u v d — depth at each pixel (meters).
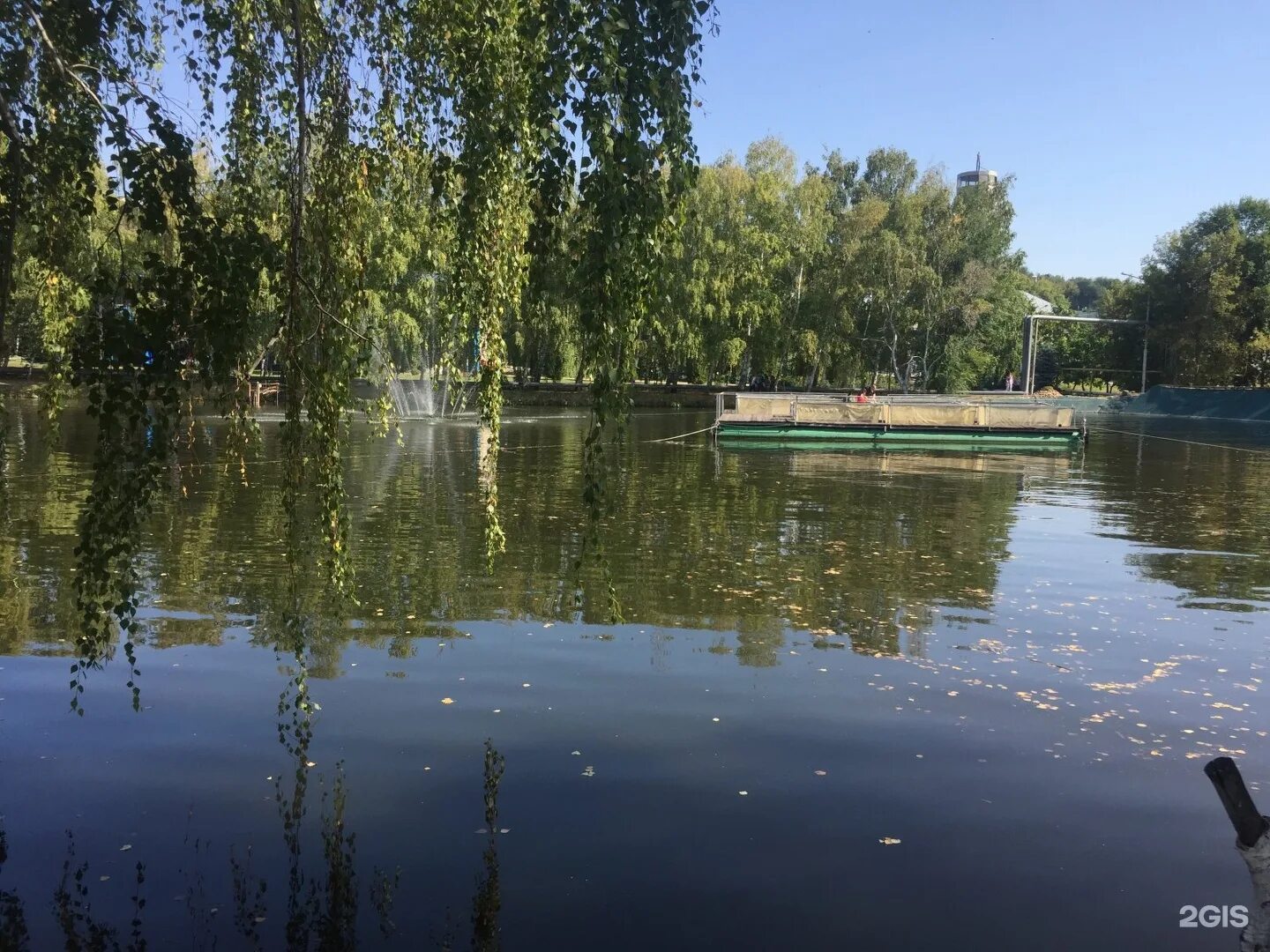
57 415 5.82
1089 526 13.23
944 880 3.88
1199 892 3.80
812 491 16.84
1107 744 5.26
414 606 7.98
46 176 4.60
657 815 4.37
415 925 3.52
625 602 8.29
